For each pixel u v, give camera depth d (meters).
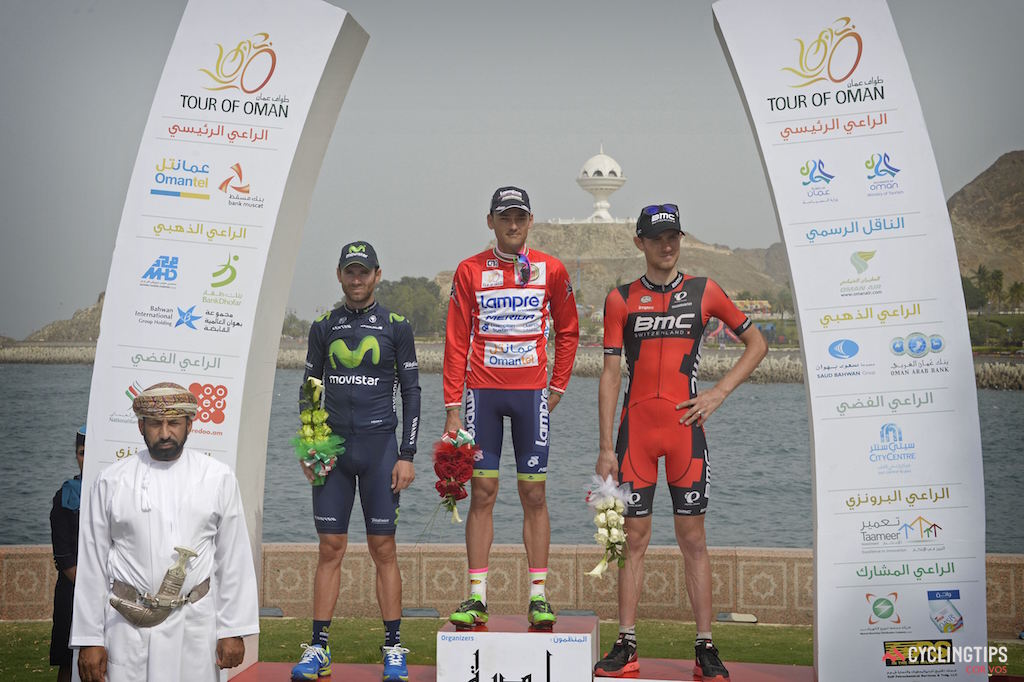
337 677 4.57
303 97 4.60
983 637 4.18
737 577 6.96
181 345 4.50
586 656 4.09
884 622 4.23
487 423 4.45
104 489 3.45
